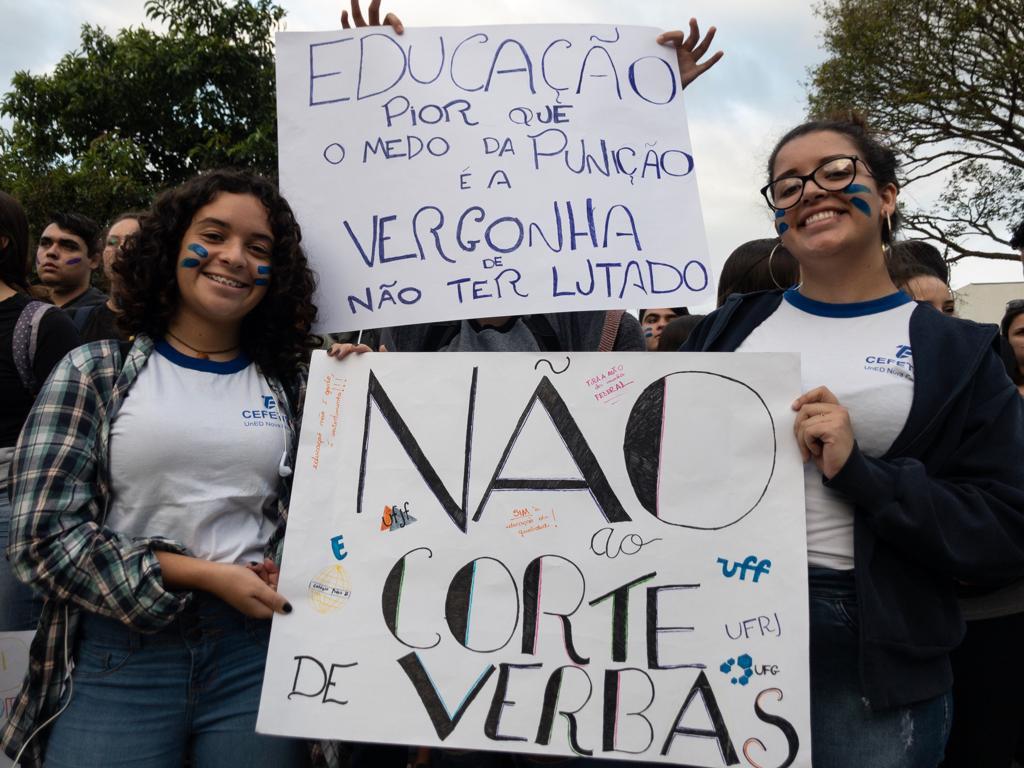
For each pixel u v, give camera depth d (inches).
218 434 65.8
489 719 62.6
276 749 66.0
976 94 498.6
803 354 66.1
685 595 62.6
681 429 65.1
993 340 62.2
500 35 82.1
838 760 60.3
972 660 82.6
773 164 69.7
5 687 85.4
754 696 60.1
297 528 66.5
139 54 461.1
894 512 56.2
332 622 64.8
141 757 62.2
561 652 63.1
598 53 81.8
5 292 101.3
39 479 61.2
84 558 60.3
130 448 63.6
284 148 80.7
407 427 68.2
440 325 86.2
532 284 76.7
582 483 65.6
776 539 61.9
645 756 60.7
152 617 60.6
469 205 78.4
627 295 76.7
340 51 82.0
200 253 67.9
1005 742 82.4
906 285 101.1
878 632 57.5
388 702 63.4
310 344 76.7
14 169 473.1
